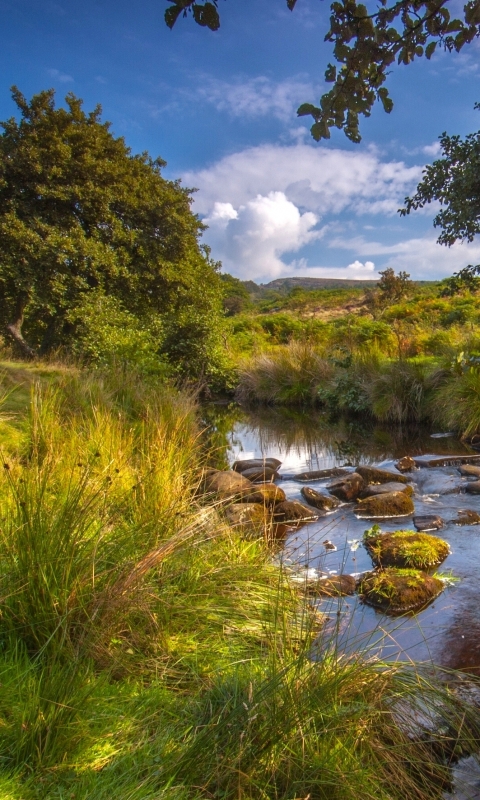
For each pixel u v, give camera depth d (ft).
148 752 6.13
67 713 6.30
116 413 25.21
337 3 8.49
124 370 36.22
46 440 15.62
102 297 49.55
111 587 8.41
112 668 7.47
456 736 7.62
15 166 52.39
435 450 30.60
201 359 56.34
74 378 27.84
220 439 37.04
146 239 60.03
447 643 10.57
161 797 5.43
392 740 7.20
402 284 121.90
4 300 55.57
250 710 6.47
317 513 19.42
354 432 38.09
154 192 62.95
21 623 7.94
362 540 16.62
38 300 50.80
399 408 39.29
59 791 5.43
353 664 7.80
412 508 19.38
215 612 9.94
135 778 5.71
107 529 10.86
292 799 6.00
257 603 10.46
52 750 5.91
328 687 7.11
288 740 6.46
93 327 44.39
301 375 53.78
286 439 36.55
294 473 26.32
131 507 12.10
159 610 9.27
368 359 46.55
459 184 27.32
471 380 34.83
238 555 12.35
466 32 8.54
